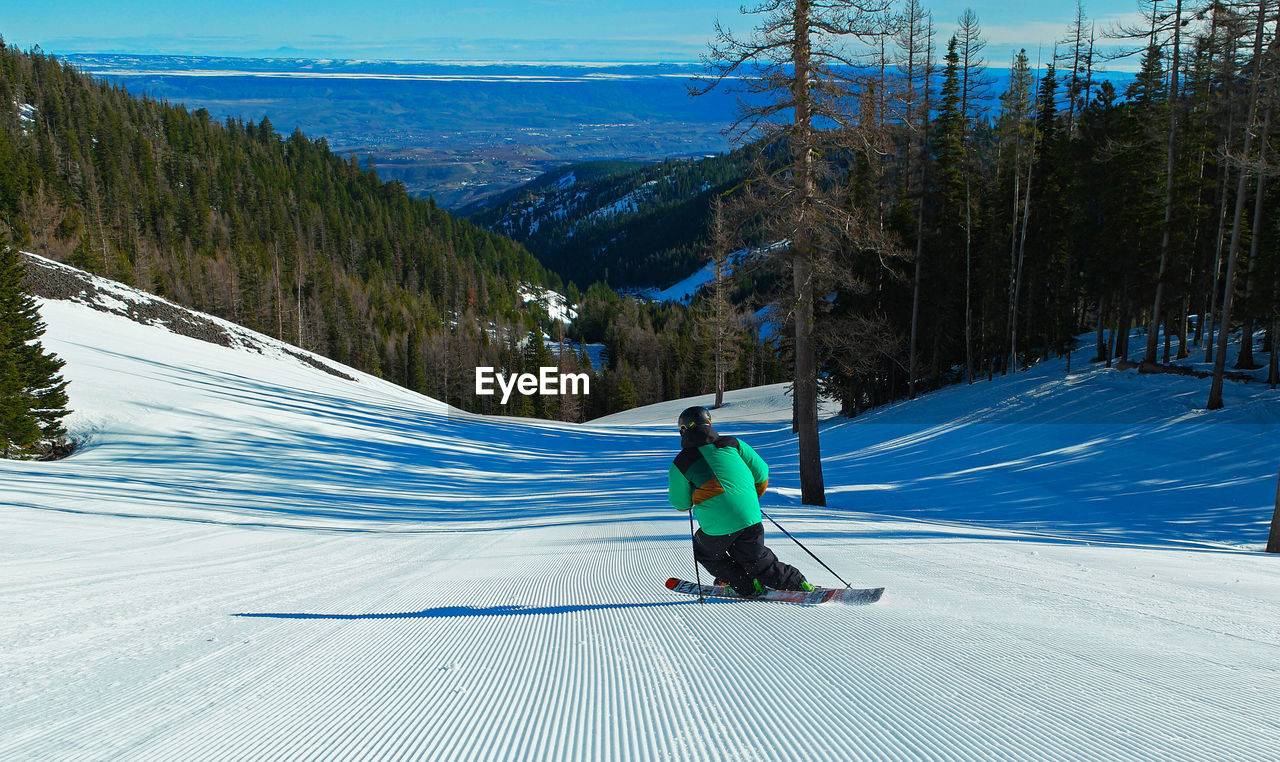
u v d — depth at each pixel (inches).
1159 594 205.5
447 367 4065.0
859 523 431.2
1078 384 1083.9
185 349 1672.0
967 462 840.3
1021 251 1274.6
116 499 545.3
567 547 331.3
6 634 160.4
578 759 86.5
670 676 120.2
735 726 96.2
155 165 5669.3
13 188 3440.0
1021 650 131.6
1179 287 1053.8
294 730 100.0
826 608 173.2
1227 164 791.7
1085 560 289.7
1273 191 1062.4
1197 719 95.3
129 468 780.0
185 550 341.4
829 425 1462.8
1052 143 1365.7
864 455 1023.6
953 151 1291.8
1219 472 641.6
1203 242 1123.3
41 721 104.3
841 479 843.4
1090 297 1258.0
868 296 1317.7
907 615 164.4
